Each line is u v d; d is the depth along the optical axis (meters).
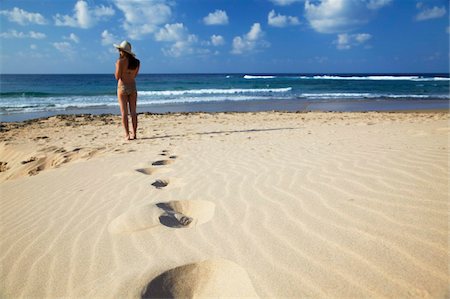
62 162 5.31
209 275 1.87
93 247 2.17
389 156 3.75
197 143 6.05
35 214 2.92
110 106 16.80
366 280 1.60
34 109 15.26
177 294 1.78
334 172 3.35
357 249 1.87
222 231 2.25
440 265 1.65
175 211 2.81
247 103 19.56
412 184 2.76
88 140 6.99
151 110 15.53
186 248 2.06
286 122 9.76
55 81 48.97
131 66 6.55
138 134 7.67
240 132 7.51
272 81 52.75
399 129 6.69
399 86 39.94
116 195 3.22
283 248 1.96
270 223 2.31
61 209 2.98
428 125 7.47
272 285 1.64
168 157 4.86
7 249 2.27
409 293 1.49
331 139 5.60
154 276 1.79
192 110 15.72
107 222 2.56
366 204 2.46
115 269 1.89
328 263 1.77
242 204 2.73
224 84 41.38
